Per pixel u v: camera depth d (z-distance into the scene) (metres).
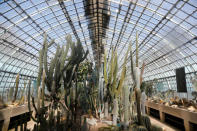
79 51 2.24
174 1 7.65
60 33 13.05
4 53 10.32
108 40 15.92
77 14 11.04
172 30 9.78
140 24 11.09
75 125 1.94
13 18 8.45
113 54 2.20
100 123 2.29
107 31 14.17
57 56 1.94
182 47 10.48
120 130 1.73
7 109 2.76
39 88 1.69
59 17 10.76
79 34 14.51
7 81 11.70
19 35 10.02
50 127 1.67
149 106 5.95
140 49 14.98
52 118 1.73
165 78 15.64
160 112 4.85
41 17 9.76
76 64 2.17
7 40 9.61
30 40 11.30
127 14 10.48
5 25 8.53
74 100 2.08
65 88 1.94
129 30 12.61
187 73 11.70
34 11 8.93
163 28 10.20
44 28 11.10
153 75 17.94
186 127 3.31
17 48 10.94
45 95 2.00
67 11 10.24
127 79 1.97
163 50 12.48
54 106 1.83
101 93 2.66
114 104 2.08
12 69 12.11
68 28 12.80
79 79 4.59
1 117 2.58
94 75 3.48
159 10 8.80
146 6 8.96
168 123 4.46
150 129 1.40
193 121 3.05
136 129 1.30
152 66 16.69
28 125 3.32
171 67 13.71
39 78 1.78
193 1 7.02
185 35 9.44
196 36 8.77
